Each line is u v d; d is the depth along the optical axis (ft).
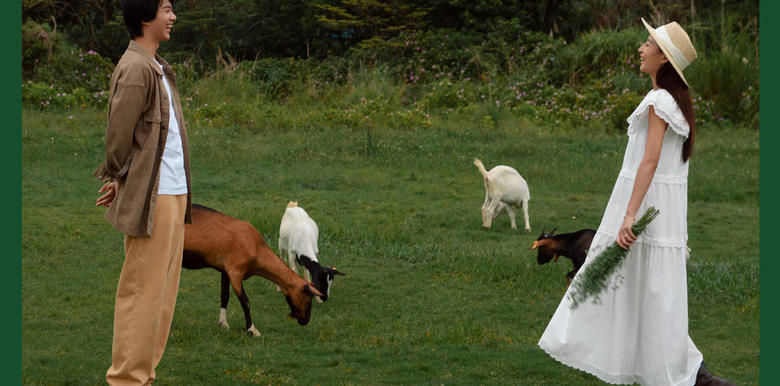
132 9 14.30
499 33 92.58
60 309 23.29
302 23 100.07
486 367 18.86
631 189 15.70
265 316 24.07
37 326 21.56
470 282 28.96
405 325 23.65
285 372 18.13
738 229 39.91
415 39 94.07
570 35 102.01
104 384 16.44
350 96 79.36
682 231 15.65
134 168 14.19
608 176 52.90
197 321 23.04
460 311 25.46
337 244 33.42
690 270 30.89
